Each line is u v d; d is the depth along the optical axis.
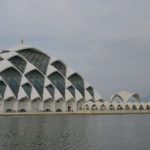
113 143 28.67
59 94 110.25
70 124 49.91
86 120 61.84
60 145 27.28
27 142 28.67
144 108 121.44
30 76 108.56
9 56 107.25
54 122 54.44
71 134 35.22
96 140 30.45
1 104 96.88
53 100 109.31
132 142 29.31
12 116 81.62
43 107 107.00
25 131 37.84
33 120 60.72
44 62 118.25
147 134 36.09
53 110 109.06
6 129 40.31
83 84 123.00
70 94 113.69
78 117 76.06
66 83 116.31
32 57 117.62
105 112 107.25
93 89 124.00
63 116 82.69
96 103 113.62
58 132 37.00
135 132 38.34
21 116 81.88
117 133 37.00
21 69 108.12
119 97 127.12
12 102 99.88
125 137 33.00
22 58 110.62
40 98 105.12
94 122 55.59
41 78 111.00
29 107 102.56
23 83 103.06
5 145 26.98
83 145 27.41
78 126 46.19
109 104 115.25
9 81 101.38
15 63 108.81
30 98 102.88
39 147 26.20
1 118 69.44
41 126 45.25
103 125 48.88
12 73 104.25
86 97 119.88
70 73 120.38
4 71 102.38
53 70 114.75
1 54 109.19
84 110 112.38
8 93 97.25
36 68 109.75
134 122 56.62
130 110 115.62
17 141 29.20
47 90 108.31
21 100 101.81
